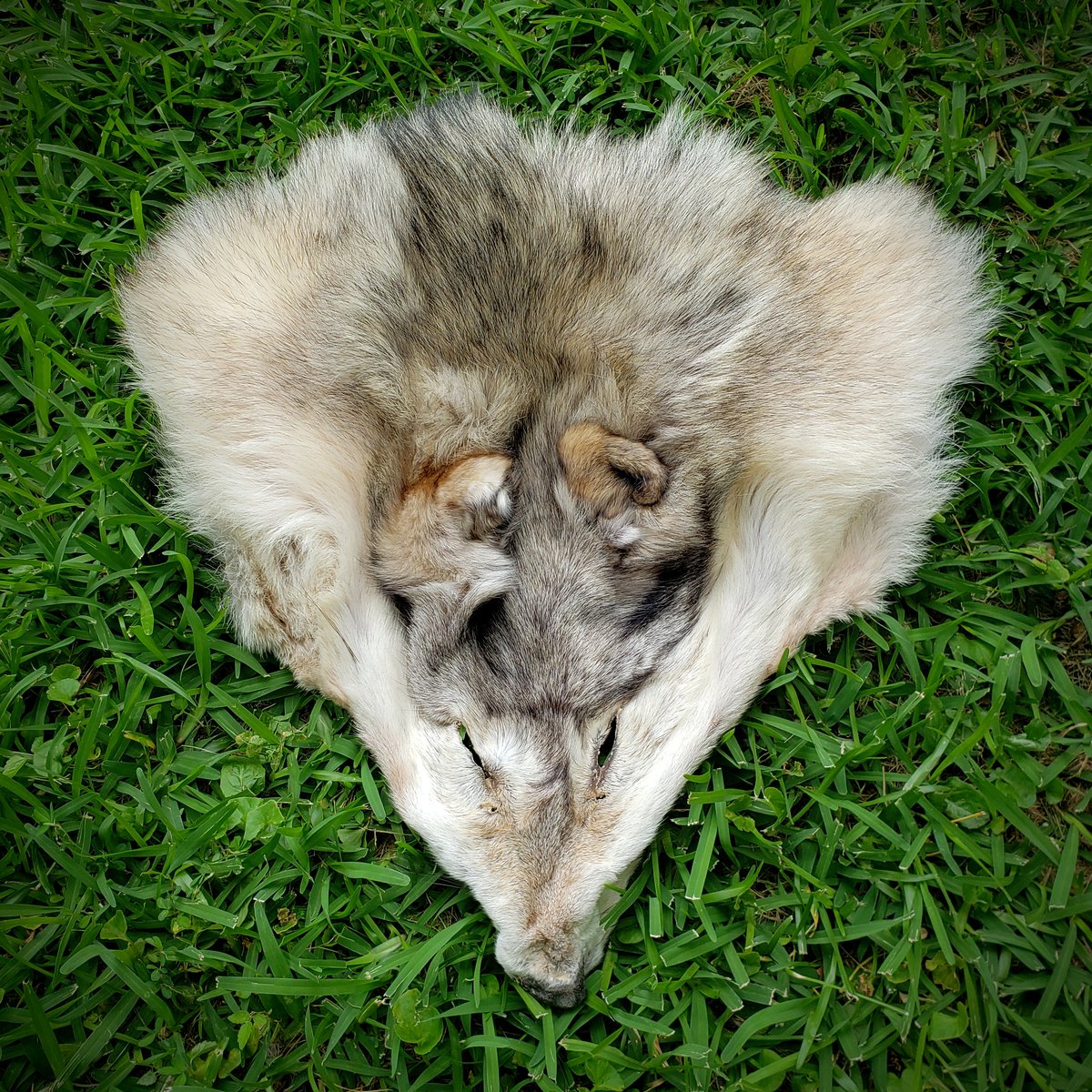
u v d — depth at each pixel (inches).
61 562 32.3
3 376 33.2
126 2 35.0
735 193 31.8
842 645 32.3
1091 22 34.4
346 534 30.7
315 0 34.8
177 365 31.4
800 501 30.7
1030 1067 29.5
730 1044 29.9
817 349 30.7
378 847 31.8
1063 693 31.4
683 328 30.3
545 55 34.4
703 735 30.0
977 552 32.4
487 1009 30.3
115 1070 30.0
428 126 31.9
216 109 34.6
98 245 33.6
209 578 32.4
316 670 31.4
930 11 34.7
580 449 29.2
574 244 30.8
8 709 31.6
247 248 31.9
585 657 29.1
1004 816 30.7
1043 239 33.5
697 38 34.3
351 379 30.5
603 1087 29.6
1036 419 32.9
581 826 29.1
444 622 29.6
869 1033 30.0
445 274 30.5
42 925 30.6
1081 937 30.3
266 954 30.4
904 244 32.0
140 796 31.3
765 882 31.1
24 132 34.3
